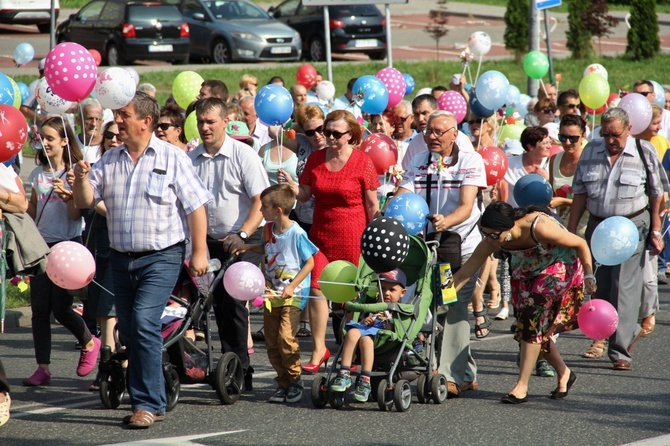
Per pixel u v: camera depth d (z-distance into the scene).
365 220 21.17
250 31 69.25
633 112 24.19
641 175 21.73
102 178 17.11
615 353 21.52
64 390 19.91
